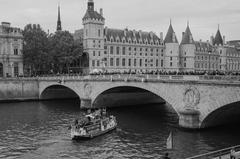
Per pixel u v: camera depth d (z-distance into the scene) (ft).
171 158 113.09
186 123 151.74
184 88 156.66
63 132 158.30
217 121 155.22
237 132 147.43
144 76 186.29
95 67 398.21
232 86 133.59
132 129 164.04
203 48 557.33
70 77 257.34
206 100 146.00
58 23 508.12
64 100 303.07
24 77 301.43
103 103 236.84
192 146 126.72
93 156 120.98
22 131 160.35
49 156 121.39
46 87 288.92
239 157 79.00
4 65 341.00
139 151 125.80
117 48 431.84
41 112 220.02
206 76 148.25
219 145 127.44
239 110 150.41
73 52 363.97
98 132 150.41
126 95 248.93
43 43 344.28
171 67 489.26
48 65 358.64
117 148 130.72
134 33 461.78
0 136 150.51
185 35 508.12
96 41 398.21
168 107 246.88
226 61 597.11
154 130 160.25
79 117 197.36
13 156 121.49
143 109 235.61
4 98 284.00
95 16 396.16
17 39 348.38
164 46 489.26
